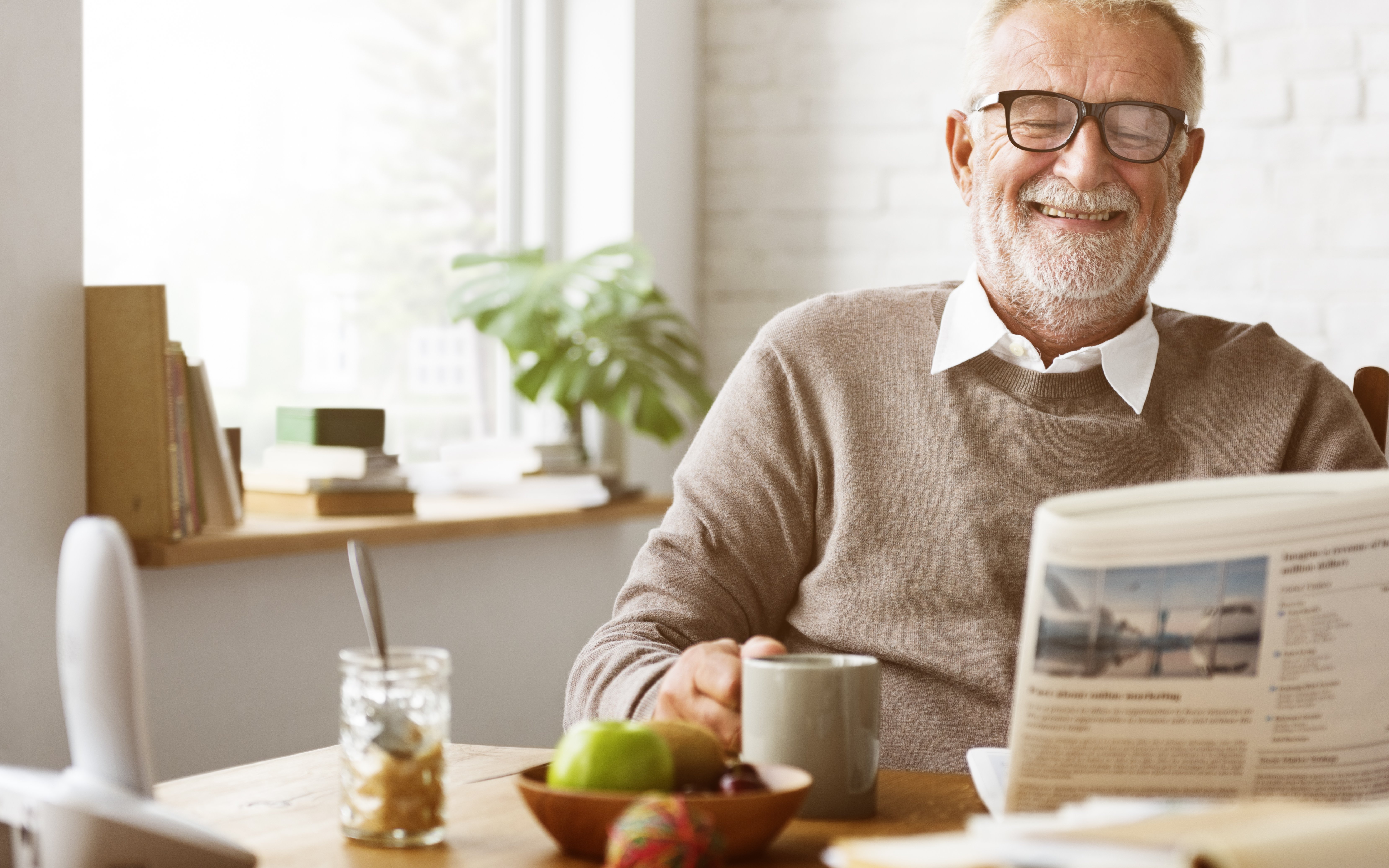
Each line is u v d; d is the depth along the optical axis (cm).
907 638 137
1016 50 145
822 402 145
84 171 189
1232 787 75
